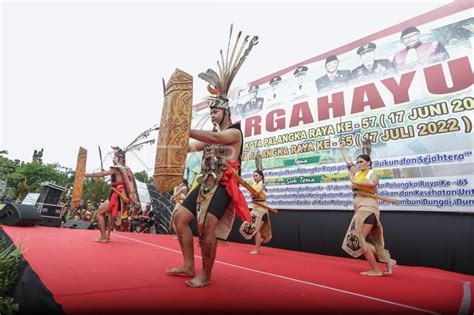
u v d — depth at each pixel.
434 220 4.87
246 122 7.94
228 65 2.66
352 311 1.76
